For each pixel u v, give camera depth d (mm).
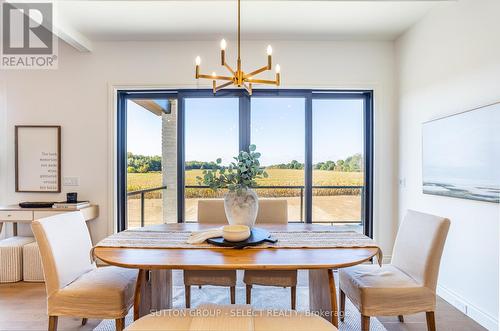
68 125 3301
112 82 3289
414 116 2912
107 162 3291
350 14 2727
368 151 3461
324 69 3297
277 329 1279
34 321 2129
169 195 3590
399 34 3143
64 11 2627
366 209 3475
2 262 2766
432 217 1763
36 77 3293
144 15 2723
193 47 3289
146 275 1839
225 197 1974
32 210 2943
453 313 2215
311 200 3410
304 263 1438
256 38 3236
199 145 3453
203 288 2717
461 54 2258
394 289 1674
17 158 3287
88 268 2020
